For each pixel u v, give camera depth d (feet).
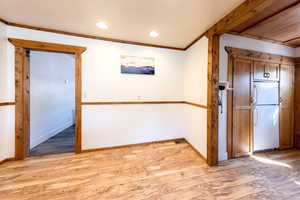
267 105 9.16
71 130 14.37
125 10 5.98
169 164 7.45
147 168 7.03
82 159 7.86
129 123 9.64
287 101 9.76
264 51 8.85
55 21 7.00
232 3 5.32
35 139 9.87
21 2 5.51
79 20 6.86
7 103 7.20
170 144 10.19
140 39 9.04
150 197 5.11
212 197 5.14
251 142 8.75
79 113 8.51
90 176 6.31
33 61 9.72
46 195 5.12
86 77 8.61
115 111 9.30
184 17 6.41
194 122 9.18
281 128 9.64
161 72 10.20
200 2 5.32
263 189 5.59
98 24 7.22
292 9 5.72
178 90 10.68
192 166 7.28
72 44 8.26
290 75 9.73
